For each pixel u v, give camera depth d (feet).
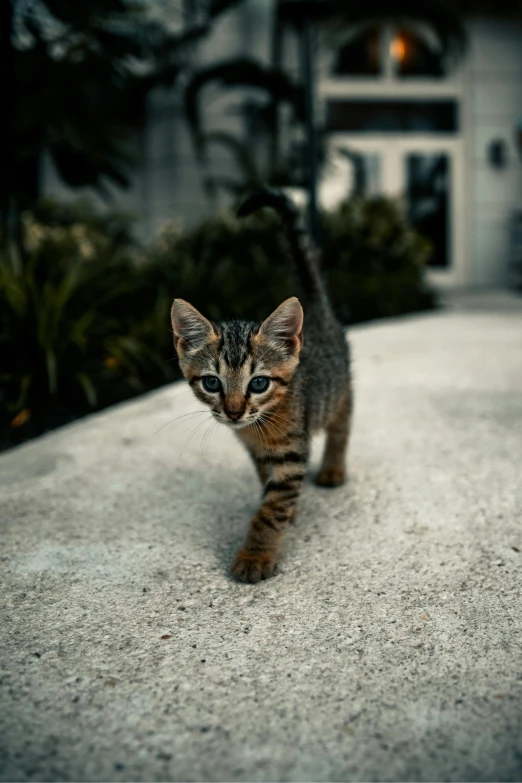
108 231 5.26
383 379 2.85
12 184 3.35
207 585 1.38
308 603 1.31
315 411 1.64
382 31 7.16
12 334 2.49
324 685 1.09
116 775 0.93
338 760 0.95
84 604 1.32
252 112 6.58
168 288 3.41
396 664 1.13
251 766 0.94
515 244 7.34
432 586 1.35
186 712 1.04
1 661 1.15
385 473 1.89
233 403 1.48
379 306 4.52
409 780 0.91
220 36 6.77
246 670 1.13
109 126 3.56
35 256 2.86
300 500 1.76
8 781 0.92
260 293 3.63
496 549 1.47
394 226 4.93
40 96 3.31
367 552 1.49
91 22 3.41
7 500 1.78
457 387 2.70
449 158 7.38
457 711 1.03
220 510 1.70
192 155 6.78
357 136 7.27
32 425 2.40
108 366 2.76
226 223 4.53
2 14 3.25
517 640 1.19
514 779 0.91
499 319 4.46
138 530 1.61
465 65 7.23
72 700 1.06
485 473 1.86
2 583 1.39
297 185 5.45
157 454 2.07
